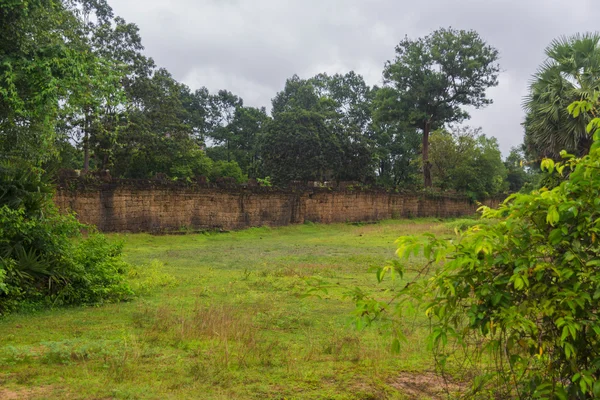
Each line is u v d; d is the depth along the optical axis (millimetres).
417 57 45188
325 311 8820
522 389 4152
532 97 18797
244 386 4836
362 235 30484
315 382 5031
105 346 5828
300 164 42094
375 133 58312
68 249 9383
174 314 8047
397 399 4633
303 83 57969
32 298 8602
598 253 3258
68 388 4570
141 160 34062
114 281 9586
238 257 18453
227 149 52625
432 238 3439
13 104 8789
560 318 3049
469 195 50812
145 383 4758
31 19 9469
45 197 9445
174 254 19094
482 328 3463
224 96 54312
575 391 3387
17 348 5695
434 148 50938
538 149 19953
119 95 10102
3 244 8375
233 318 7559
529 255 3256
